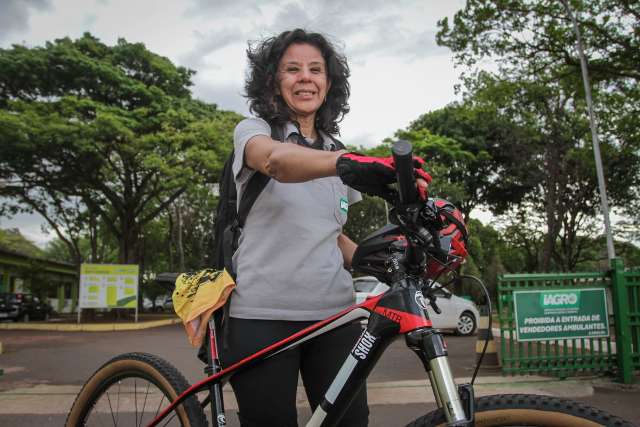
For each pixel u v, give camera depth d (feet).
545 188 89.35
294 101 6.16
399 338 4.58
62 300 137.59
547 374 20.21
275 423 5.52
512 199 103.09
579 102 70.23
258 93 6.24
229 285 5.71
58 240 193.77
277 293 5.62
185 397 5.91
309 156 4.34
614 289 19.62
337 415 4.71
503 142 92.43
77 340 41.96
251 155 5.11
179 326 63.31
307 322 5.70
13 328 57.82
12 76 64.85
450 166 95.45
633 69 46.39
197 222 105.70
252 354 5.58
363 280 33.27
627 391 17.76
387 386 18.33
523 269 128.36
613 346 25.80
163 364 6.37
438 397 4.04
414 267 4.54
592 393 17.46
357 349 4.63
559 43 48.34
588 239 102.06
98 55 73.82
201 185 71.36
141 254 116.98
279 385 5.51
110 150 70.08
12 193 72.49
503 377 19.88
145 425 6.27
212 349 5.99
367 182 4.03
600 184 47.50
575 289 19.85
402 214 4.19
